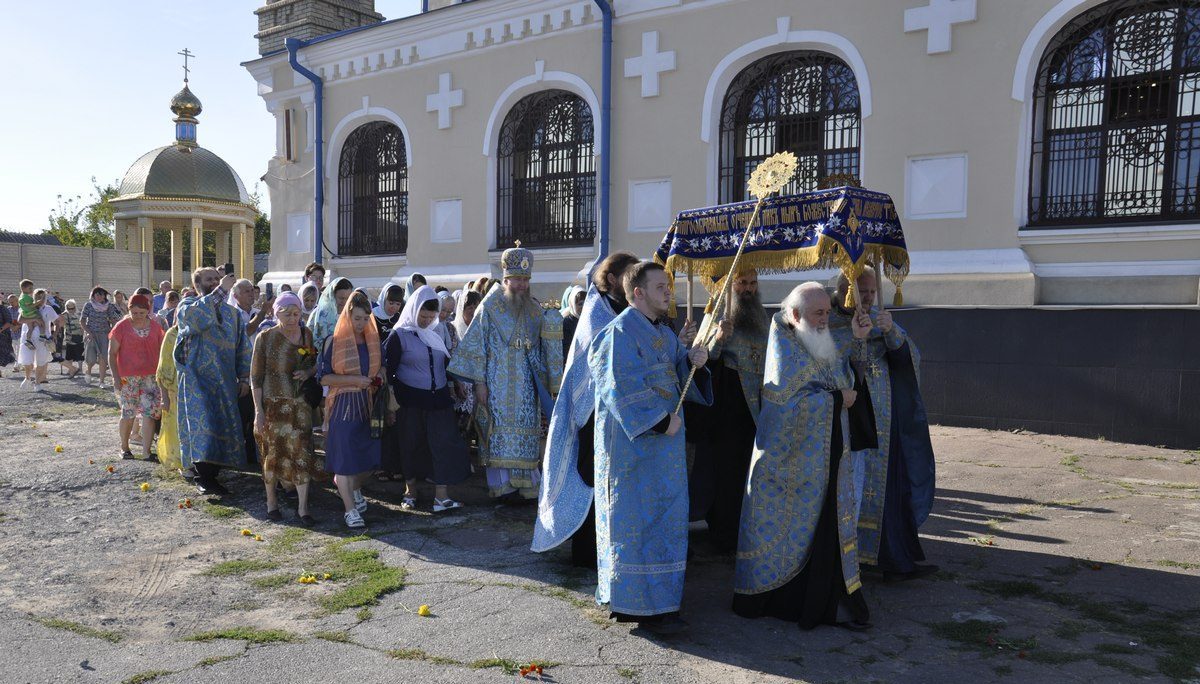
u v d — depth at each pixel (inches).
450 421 252.5
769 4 413.4
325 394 249.6
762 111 430.6
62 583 191.0
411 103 554.6
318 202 601.6
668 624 157.6
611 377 157.3
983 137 365.4
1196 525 223.5
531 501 261.7
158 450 315.0
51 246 1332.4
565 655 149.9
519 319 257.0
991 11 360.8
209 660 148.5
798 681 139.6
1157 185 342.0
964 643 153.8
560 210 504.1
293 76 613.6
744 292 199.6
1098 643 152.8
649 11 448.1
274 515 244.5
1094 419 337.1
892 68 384.8
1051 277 355.6
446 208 542.3
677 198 445.1
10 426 409.7
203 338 273.7
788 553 161.5
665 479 159.0
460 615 169.5
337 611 172.4
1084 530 221.5
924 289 373.1
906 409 189.6
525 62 500.4
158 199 1397.6
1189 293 328.5
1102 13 346.9
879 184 390.0
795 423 160.6
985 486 269.6
